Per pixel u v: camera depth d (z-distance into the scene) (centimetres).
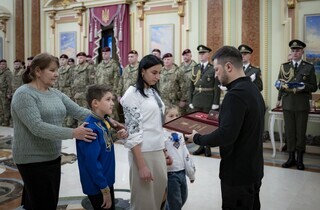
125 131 219
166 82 645
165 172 220
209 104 580
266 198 368
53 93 228
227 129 186
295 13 612
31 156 211
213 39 692
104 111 213
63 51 955
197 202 355
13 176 440
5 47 1045
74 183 414
